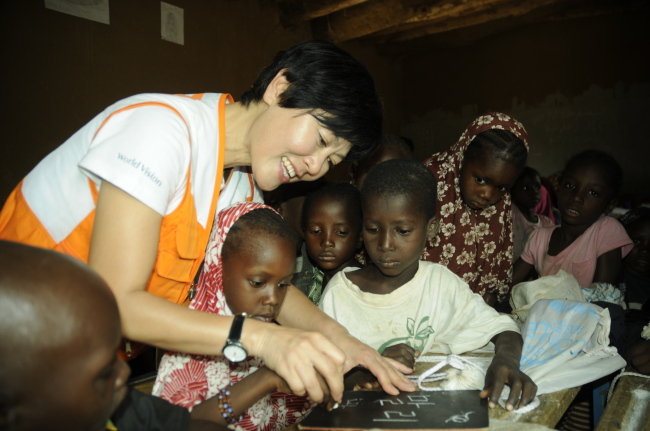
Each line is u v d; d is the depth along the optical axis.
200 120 1.17
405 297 1.53
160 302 0.96
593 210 2.46
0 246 0.57
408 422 0.93
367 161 2.21
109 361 0.61
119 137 1.00
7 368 0.53
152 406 0.89
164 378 1.15
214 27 5.46
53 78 3.97
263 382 1.02
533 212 3.59
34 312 0.54
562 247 2.59
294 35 6.55
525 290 1.92
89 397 0.59
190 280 1.22
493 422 0.97
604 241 2.46
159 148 1.00
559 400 1.10
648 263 2.74
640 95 7.79
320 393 0.93
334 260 1.99
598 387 1.60
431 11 6.11
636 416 1.08
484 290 2.22
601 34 7.99
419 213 1.50
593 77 8.10
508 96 8.77
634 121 7.85
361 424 0.93
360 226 2.03
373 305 1.54
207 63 5.41
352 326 1.55
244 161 1.31
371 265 1.68
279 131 1.19
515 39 8.63
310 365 0.92
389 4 6.28
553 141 8.48
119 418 0.85
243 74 5.86
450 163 2.19
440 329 1.50
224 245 1.19
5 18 3.65
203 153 1.16
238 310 1.20
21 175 3.79
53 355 0.55
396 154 2.21
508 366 1.14
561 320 1.39
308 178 1.31
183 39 5.11
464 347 1.38
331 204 1.95
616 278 2.55
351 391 1.11
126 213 0.95
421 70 9.47
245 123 1.27
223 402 1.01
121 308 0.93
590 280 2.48
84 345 0.57
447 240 2.16
